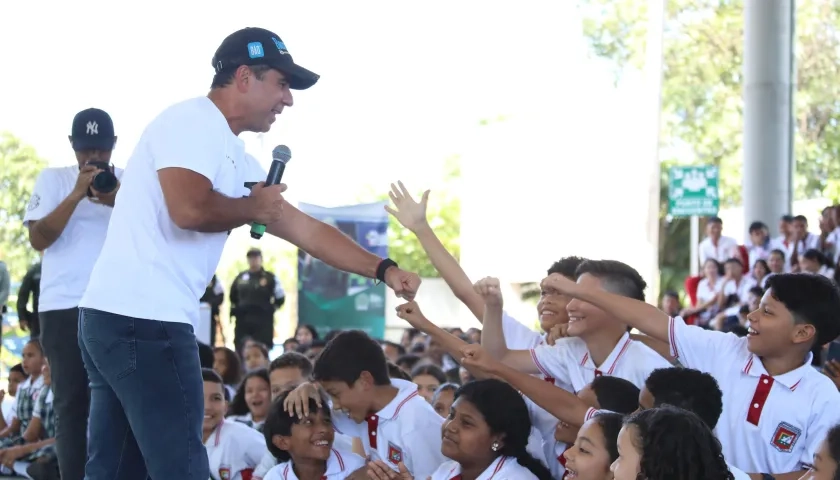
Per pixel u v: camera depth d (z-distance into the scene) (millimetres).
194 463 3092
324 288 12992
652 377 3768
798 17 24578
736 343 4141
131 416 3076
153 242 3111
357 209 12414
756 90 14695
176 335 3109
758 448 3979
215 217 3059
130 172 3180
